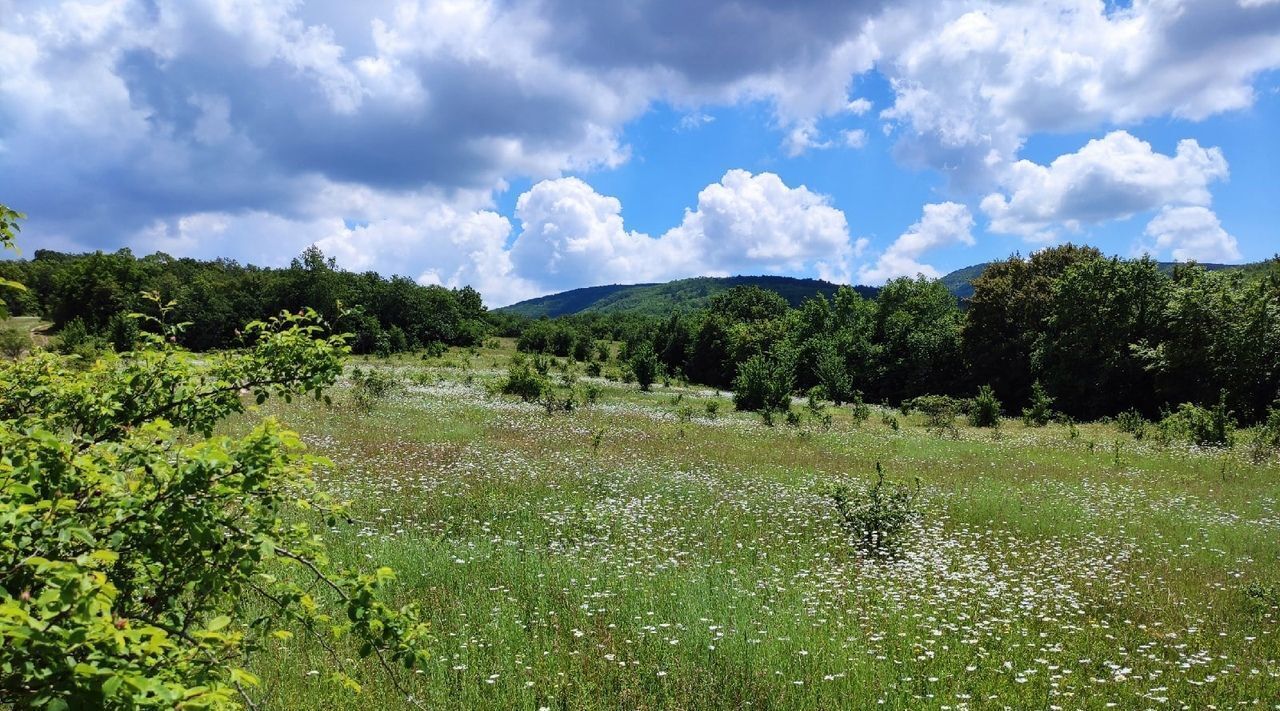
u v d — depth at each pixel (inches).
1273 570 365.1
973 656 242.4
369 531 351.6
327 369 135.3
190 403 128.1
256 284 3329.2
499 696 198.1
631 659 225.5
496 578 298.0
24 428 106.2
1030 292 1916.8
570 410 1091.3
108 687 68.4
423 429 763.4
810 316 2623.0
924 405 1332.4
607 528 396.5
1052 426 1274.6
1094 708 209.2
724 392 2252.7
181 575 106.3
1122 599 311.4
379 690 195.0
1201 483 627.5
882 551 378.0
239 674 95.0
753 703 204.2
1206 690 223.0
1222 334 1382.9
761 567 339.9
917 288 2479.1
